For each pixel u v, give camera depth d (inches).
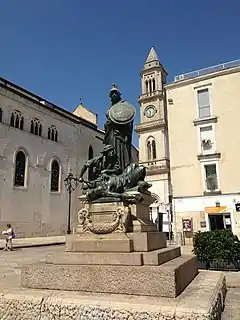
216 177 1069.8
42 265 221.0
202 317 154.9
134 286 193.6
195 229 1058.1
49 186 1539.1
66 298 183.0
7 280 290.4
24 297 188.7
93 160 302.7
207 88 1136.8
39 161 1503.4
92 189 269.3
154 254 210.7
